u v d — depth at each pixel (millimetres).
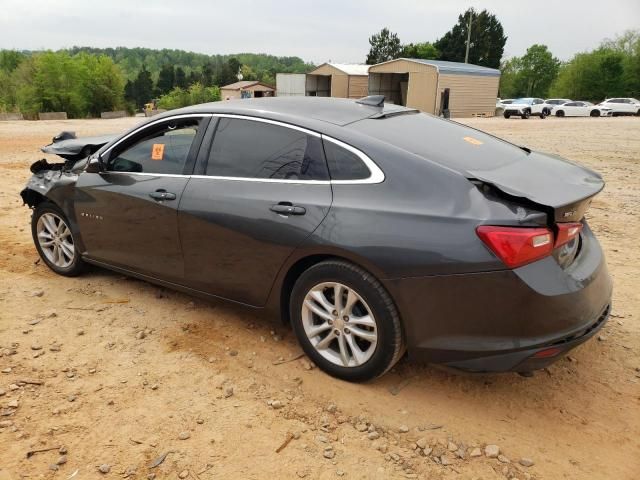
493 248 2754
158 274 4199
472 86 39688
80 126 23078
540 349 2811
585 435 2973
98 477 2639
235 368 3562
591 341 3924
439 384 3404
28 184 4992
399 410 3158
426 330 2992
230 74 130875
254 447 2855
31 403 3180
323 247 3176
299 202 3316
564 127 26047
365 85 43438
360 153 3230
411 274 2926
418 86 38125
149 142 4164
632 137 19891
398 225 2975
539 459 2795
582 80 71562
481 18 79688
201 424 3023
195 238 3811
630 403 3240
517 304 2770
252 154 3633
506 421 3080
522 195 2793
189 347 3812
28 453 2777
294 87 45125
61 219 4801
